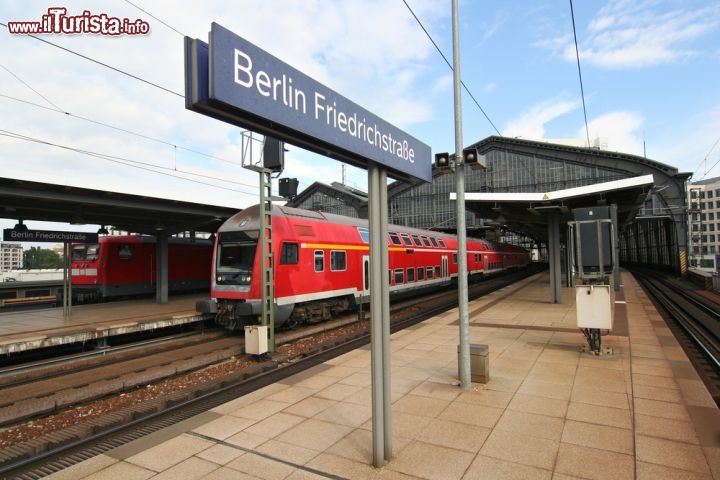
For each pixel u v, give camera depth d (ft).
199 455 14.32
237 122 9.63
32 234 42.75
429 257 66.64
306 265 40.83
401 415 17.13
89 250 66.59
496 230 132.87
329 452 14.26
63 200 39.78
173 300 61.57
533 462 13.21
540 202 51.08
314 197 197.98
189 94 8.61
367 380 22.52
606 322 25.32
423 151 17.20
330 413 17.87
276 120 9.68
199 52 8.56
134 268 67.87
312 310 42.42
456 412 17.35
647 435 14.92
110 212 49.80
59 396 22.79
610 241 26.09
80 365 30.07
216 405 21.39
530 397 18.97
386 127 14.25
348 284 46.62
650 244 180.45
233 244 39.60
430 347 29.50
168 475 13.07
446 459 13.50
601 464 13.01
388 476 12.57
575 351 27.17
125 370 28.35
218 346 35.70
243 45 8.96
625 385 20.34
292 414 17.81
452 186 177.27
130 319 41.39
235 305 38.73
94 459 14.23
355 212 184.44
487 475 12.53
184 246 74.08
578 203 53.42
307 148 11.84
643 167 147.23
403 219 186.60
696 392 19.29
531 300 56.13
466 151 20.86
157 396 23.98
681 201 136.56
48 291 100.27
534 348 28.32
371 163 13.65
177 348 35.83
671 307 56.59
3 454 16.49
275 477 12.78
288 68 10.19
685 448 13.94
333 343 34.76
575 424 15.96
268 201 33.27
